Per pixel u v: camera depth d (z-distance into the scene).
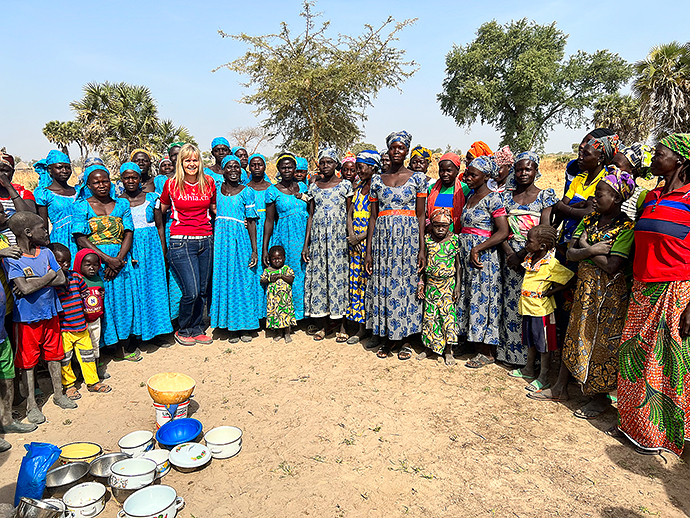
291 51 17.91
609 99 31.12
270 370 5.02
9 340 3.80
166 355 5.46
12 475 3.26
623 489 3.06
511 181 4.96
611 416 3.96
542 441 3.61
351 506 2.95
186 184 5.40
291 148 19.56
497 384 4.59
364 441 3.65
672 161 3.31
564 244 4.63
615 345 3.77
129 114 20.59
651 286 3.37
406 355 5.21
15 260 3.77
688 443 3.54
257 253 5.76
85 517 2.79
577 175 4.69
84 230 4.77
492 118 41.34
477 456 3.44
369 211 5.47
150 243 5.37
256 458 3.46
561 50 40.72
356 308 5.68
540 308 4.29
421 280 5.14
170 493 2.90
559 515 2.85
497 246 4.89
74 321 4.30
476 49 39.34
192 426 3.63
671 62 22.27
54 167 5.26
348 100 18.92
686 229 3.18
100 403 4.31
